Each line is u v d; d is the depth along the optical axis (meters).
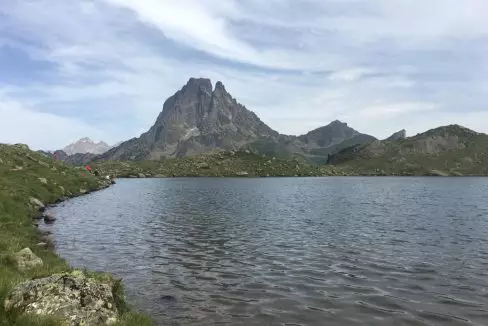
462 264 31.64
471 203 94.31
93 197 104.06
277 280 27.47
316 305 22.27
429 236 45.34
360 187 189.38
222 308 21.75
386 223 57.16
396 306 22.03
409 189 170.38
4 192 54.31
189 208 81.19
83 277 16.33
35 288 15.18
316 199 109.06
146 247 39.22
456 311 21.23
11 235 31.89
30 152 124.44
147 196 118.69
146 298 23.39
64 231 47.25
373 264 31.91
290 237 45.19
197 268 30.88
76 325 14.03
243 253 36.47
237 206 86.31
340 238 44.31
